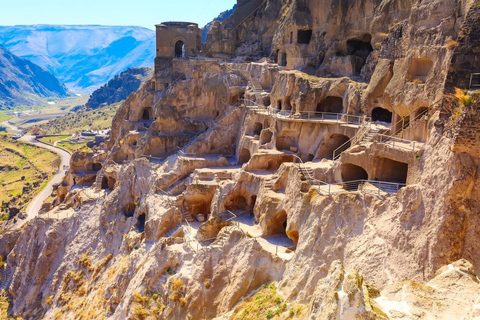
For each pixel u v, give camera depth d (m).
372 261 25.20
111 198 54.56
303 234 29.70
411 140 30.17
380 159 30.02
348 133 38.50
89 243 53.59
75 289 50.00
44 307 51.31
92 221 55.47
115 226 51.47
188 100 58.78
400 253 24.50
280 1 64.69
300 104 43.12
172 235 40.75
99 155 71.75
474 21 24.95
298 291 27.70
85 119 186.38
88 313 44.00
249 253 32.06
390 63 36.28
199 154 52.28
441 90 28.78
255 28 70.12
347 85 42.12
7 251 61.84
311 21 53.53
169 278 36.34
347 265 26.27
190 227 41.66
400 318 15.53
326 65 49.28
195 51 68.81
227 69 58.41
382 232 25.58
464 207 23.25
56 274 53.06
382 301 16.66
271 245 33.09
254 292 30.88
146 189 51.75
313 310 16.12
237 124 53.41
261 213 36.19
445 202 23.47
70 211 61.62
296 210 31.58
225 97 57.31
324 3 51.12
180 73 64.75
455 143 23.12
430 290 17.05
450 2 29.41
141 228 48.91
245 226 37.34
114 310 41.00
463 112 23.11
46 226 57.69
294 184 33.00
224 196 40.41
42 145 146.62
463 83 25.02
